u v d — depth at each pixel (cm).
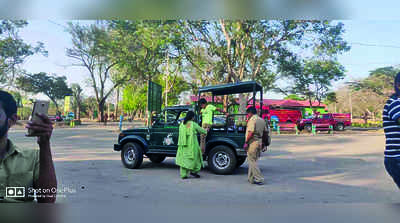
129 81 2783
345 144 1503
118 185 589
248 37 2009
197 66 2522
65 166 801
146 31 1748
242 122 777
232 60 2169
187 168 664
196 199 484
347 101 5144
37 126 170
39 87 2495
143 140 814
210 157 748
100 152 1107
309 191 553
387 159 316
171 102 3600
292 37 2023
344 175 718
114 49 1647
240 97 1905
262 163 916
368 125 3972
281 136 2114
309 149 1295
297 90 2683
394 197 507
